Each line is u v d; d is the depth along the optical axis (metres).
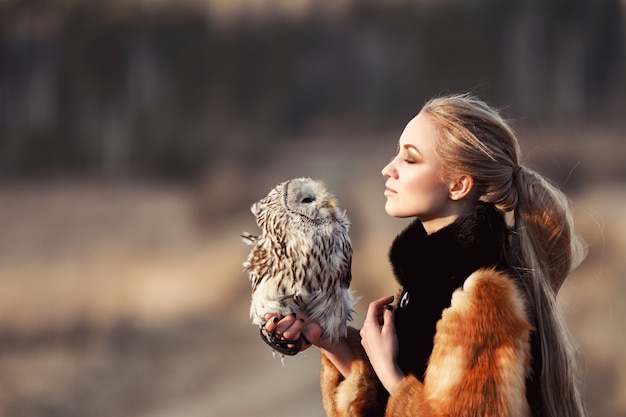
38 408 14.63
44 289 22.53
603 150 37.00
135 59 71.56
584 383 4.23
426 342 3.50
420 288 3.55
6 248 32.81
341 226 4.05
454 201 3.65
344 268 4.00
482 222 3.50
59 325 19.23
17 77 70.38
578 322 10.66
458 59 71.94
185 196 48.69
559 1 68.94
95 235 35.31
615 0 68.25
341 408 3.86
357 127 68.19
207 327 19.55
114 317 19.95
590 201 25.66
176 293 21.62
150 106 68.94
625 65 67.25
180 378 15.75
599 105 65.81
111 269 25.36
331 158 54.09
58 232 36.81
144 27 71.75
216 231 32.38
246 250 24.17
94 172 62.75
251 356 16.94
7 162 63.94
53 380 15.91
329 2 75.06
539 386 3.41
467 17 71.69
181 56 72.31
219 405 13.99
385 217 20.77
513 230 3.64
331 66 73.88
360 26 74.81
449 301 3.48
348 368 3.90
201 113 69.50
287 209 4.00
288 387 14.46
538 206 3.61
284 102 71.94
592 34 68.06
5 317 19.56
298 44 74.44
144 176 61.62
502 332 3.28
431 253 3.53
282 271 3.99
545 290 3.51
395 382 3.46
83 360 16.89
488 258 3.47
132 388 15.48
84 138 66.81
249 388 14.75
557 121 63.81
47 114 68.94
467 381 3.25
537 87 67.88
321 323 3.93
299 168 49.62
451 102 3.70
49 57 70.81
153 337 18.58
